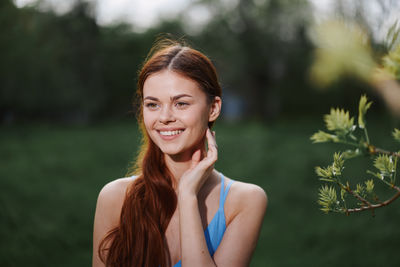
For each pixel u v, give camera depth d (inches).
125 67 856.9
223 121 892.0
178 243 48.3
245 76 911.7
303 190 280.7
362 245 168.2
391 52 18.3
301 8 679.7
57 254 160.1
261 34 813.9
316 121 780.0
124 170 357.1
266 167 355.9
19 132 572.4
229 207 49.1
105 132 631.8
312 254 164.6
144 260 47.0
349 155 24.2
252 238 48.0
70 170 338.0
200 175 46.3
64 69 710.5
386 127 412.5
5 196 222.7
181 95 44.8
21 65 570.3
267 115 910.4
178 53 46.3
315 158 383.6
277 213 229.8
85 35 775.7
